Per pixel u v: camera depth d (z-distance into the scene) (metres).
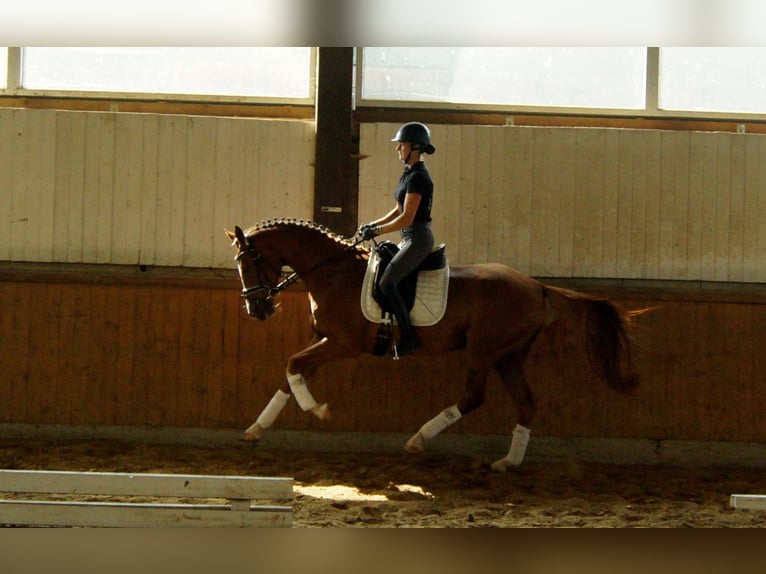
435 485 6.58
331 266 6.80
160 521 4.66
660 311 7.80
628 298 7.79
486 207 7.85
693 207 7.90
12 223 7.75
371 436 7.72
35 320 7.70
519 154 7.85
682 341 7.80
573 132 7.86
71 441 7.61
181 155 7.79
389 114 7.96
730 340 7.80
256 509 4.70
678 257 7.89
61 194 7.75
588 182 7.86
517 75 8.02
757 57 8.05
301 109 8.02
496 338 6.78
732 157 7.91
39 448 7.30
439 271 6.74
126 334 7.73
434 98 7.98
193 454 7.36
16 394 7.68
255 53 7.96
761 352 7.80
